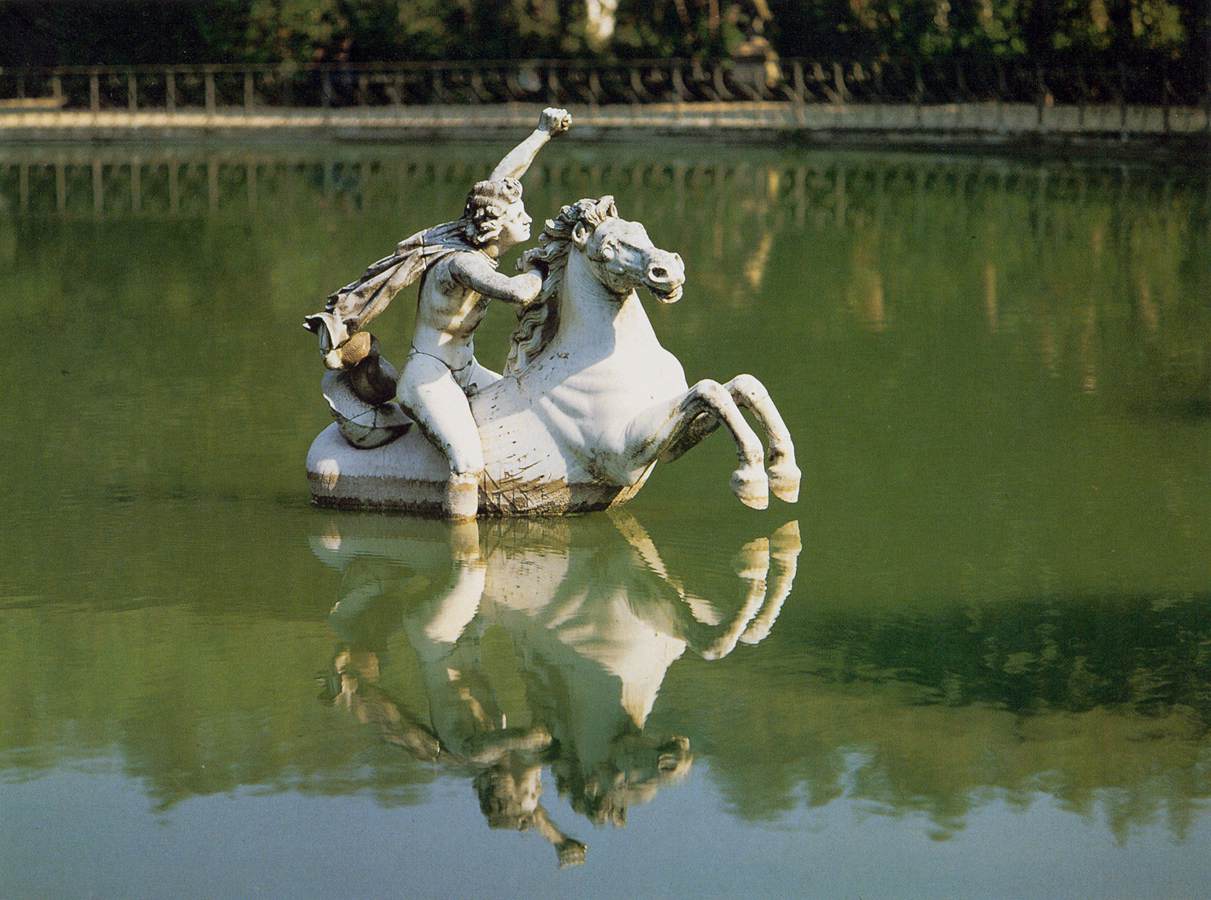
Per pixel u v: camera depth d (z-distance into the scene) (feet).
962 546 31.89
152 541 32.19
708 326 54.19
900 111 131.54
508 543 31.81
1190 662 26.17
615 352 31.45
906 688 25.40
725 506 34.50
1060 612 28.37
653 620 28.30
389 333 52.90
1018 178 100.83
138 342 52.47
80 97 139.74
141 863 20.76
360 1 142.41
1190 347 50.72
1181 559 30.99
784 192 95.25
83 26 140.36
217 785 22.76
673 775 23.02
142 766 23.22
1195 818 21.59
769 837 21.34
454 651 27.07
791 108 134.72
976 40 132.26
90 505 34.60
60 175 105.40
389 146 126.31
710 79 141.59
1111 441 39.63
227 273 66.74
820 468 37.42
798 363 48.42
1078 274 65.67
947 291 61.87
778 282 63.98
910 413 42.50
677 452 31.45
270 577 30.22
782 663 26.43
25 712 24.80
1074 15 128.36
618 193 94.07
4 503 34.81
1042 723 24.16
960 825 21.65
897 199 91.61
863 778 22.77
